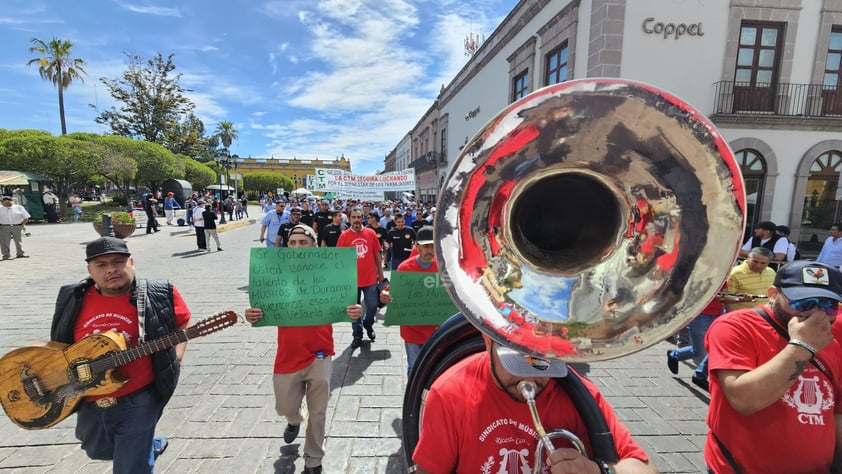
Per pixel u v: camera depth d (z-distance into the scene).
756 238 6.27
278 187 58.88
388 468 2.63
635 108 1.05
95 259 1.93
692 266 1.07
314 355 2.51
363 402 3.44
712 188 1.05
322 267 2.50
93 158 21.83
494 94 17.03
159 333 2.06
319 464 2.49
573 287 1.15
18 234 10.20
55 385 1.89
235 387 3.60
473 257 1.12
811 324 1.40
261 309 2.41
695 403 3.59
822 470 1.57
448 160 24.77
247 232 18.52
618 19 9.35
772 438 1.59
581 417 1.15
